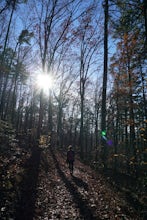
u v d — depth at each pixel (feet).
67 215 22.12
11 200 21.90
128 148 48.57
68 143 192.03
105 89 49.96
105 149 49.21
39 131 62.28
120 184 44.96
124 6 31.01
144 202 30.66
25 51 113.39
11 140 51.26
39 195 26.43
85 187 35.53
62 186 33.50
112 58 60.75
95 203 27.48
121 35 37.42
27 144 55.98
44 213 21.68
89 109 176.76
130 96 60.23
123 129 87.71
